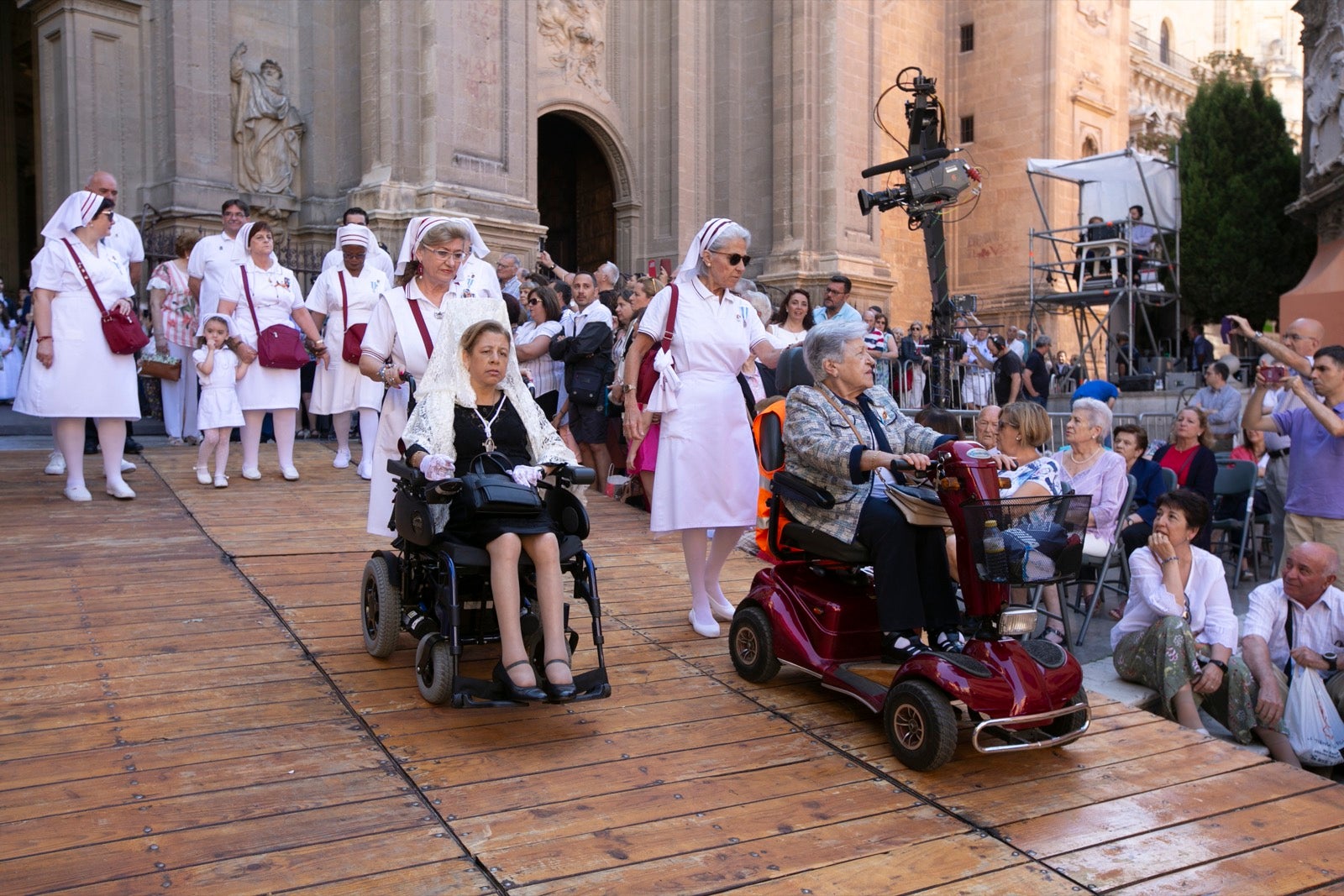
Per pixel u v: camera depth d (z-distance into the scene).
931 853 3.37
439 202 14.53
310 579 6.05
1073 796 3.84
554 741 4.12
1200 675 5.70
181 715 4.14
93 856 3.10
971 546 3.99
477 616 4.58
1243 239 26.66
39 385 7.23
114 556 6.28
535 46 16.28
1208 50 50.16
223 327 8.45
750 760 4.04
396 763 3.83
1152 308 23.84
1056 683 3.97
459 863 3.18
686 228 19.95
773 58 20.16
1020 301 27.78
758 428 4.84
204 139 14.86
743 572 7.03
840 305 8.34
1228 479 9.20
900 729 4.05
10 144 21.92
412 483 4.31
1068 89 28.14
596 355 9.12
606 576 6.77
